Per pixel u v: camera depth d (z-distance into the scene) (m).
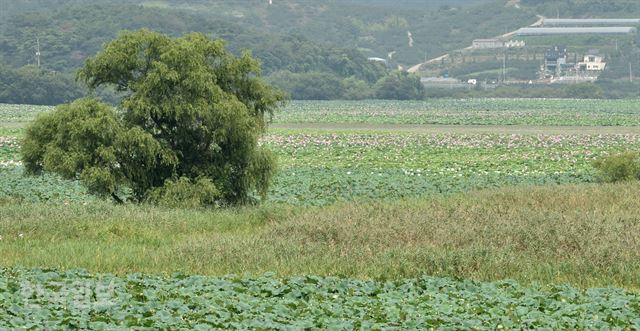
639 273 66.12
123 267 68.12
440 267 67.50
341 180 141.50
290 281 60.75
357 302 55.34
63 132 98.56
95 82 104.06
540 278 66.19
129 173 100.38
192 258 70.06
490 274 66.56
